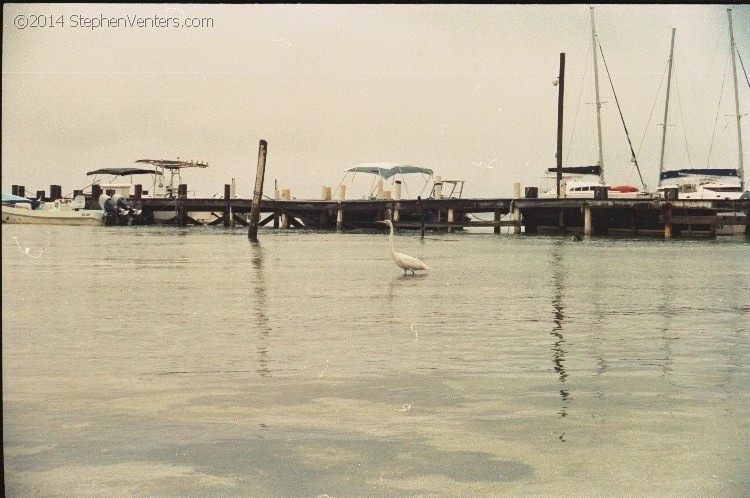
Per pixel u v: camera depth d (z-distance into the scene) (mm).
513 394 9383
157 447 7492
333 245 42250
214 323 14523
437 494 6543
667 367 10891
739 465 7090
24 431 7922
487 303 17766
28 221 67938
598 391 9500
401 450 7449
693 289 21047
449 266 28922
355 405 8859
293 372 10406
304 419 8328
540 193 61812
